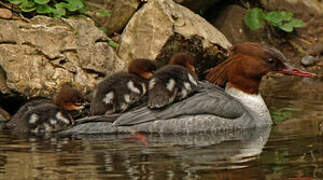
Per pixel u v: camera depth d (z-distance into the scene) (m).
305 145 10.97
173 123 12.20
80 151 10.59
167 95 12.34
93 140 11.52
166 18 16.12
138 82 13.16
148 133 12.16
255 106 13.08
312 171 9.30
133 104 13.03
